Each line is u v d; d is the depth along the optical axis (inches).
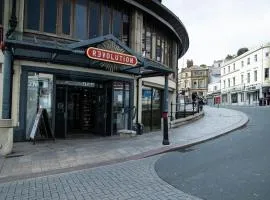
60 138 463.5
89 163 305.0
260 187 217.9
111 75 512.7
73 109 544.1
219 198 197.2
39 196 205.9
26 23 424.8
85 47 372.2
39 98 433.1
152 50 631.8
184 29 725.9
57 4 452.8
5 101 339.0
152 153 359.6
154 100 642.8
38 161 308.0
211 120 757.9
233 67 2070.6
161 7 576.7
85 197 203.5
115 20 534.0
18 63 406.3
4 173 262.2
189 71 2955.2
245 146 393.4
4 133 331.6
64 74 451.8
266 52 1653.5
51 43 394.3
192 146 422.6
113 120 523.8
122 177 256.5
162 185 230.1
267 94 1633.9
